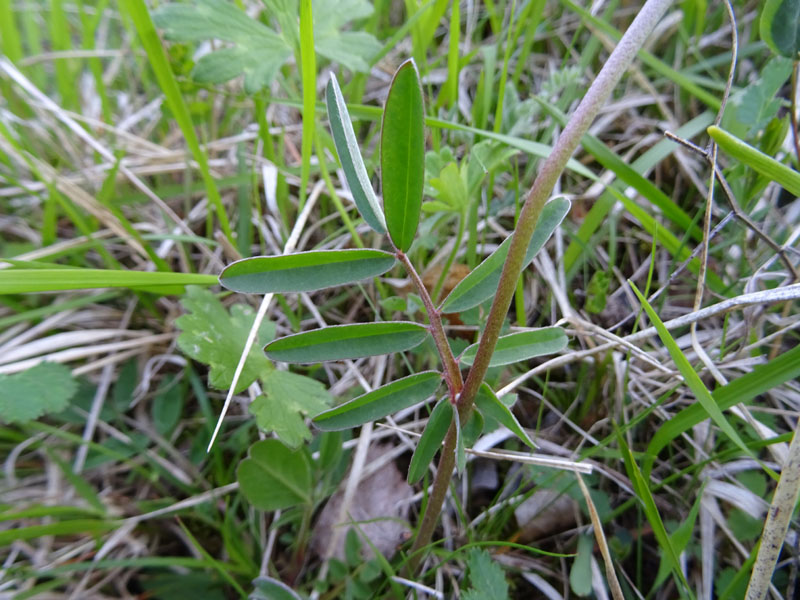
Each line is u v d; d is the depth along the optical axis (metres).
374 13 0.24
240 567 0.17
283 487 0.16
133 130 0.27
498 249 0.11
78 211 0.23
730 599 0.16
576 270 0.21
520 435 0.11
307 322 0.21
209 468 0.19
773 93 0.19
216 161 0.24
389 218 0.10
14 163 0.24
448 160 0.19
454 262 0.22
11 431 0.18
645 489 0.14
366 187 0.10
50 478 0.19
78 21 0.29
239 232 0.22
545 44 0.29
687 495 0.18
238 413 0.20
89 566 0.15
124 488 0.19
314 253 0.10
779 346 0.19
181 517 0.18
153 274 0.15
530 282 0.22
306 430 0.15
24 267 0.17
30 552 0.17
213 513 0.18
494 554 0.17
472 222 0.20
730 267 0.21
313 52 0.15
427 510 0.14
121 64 0.28
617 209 0.23
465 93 0.27
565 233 0.23
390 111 0.09
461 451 0.10
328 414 0.11
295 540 0.18
